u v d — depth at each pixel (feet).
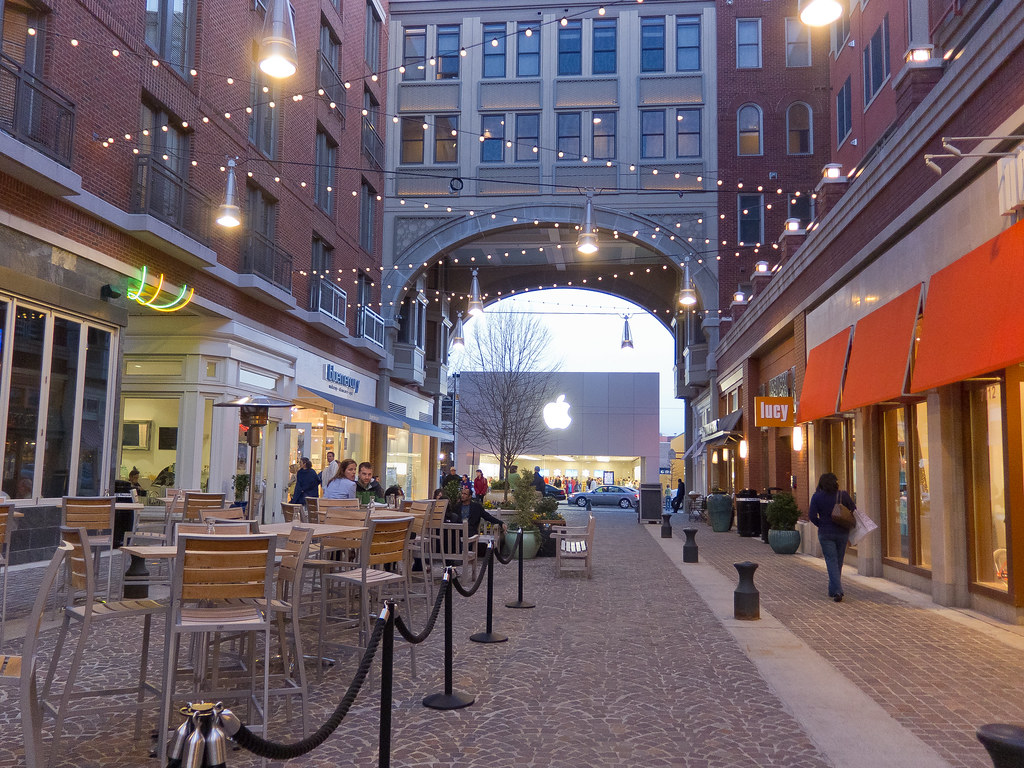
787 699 19.76
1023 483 29.43
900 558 41.96
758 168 98.43
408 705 19.15
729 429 83.25
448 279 138.82
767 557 54.85
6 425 38.65
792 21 100.12
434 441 138.51
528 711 18.79
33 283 39.83
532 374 144.87
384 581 23.13
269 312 67.97
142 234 47.88
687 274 71.20
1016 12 26.81
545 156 100.68
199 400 59.31
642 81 100.99
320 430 82.12
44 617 28.02
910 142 36.42
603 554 56.29
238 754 15.72
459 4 103.81
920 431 38.88
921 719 18.25
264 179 66.54
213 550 15.25
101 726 17.01
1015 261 26.43
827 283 50.83
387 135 103.24
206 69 57.16
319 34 78.95
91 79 43.91
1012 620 29.40
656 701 19.63
